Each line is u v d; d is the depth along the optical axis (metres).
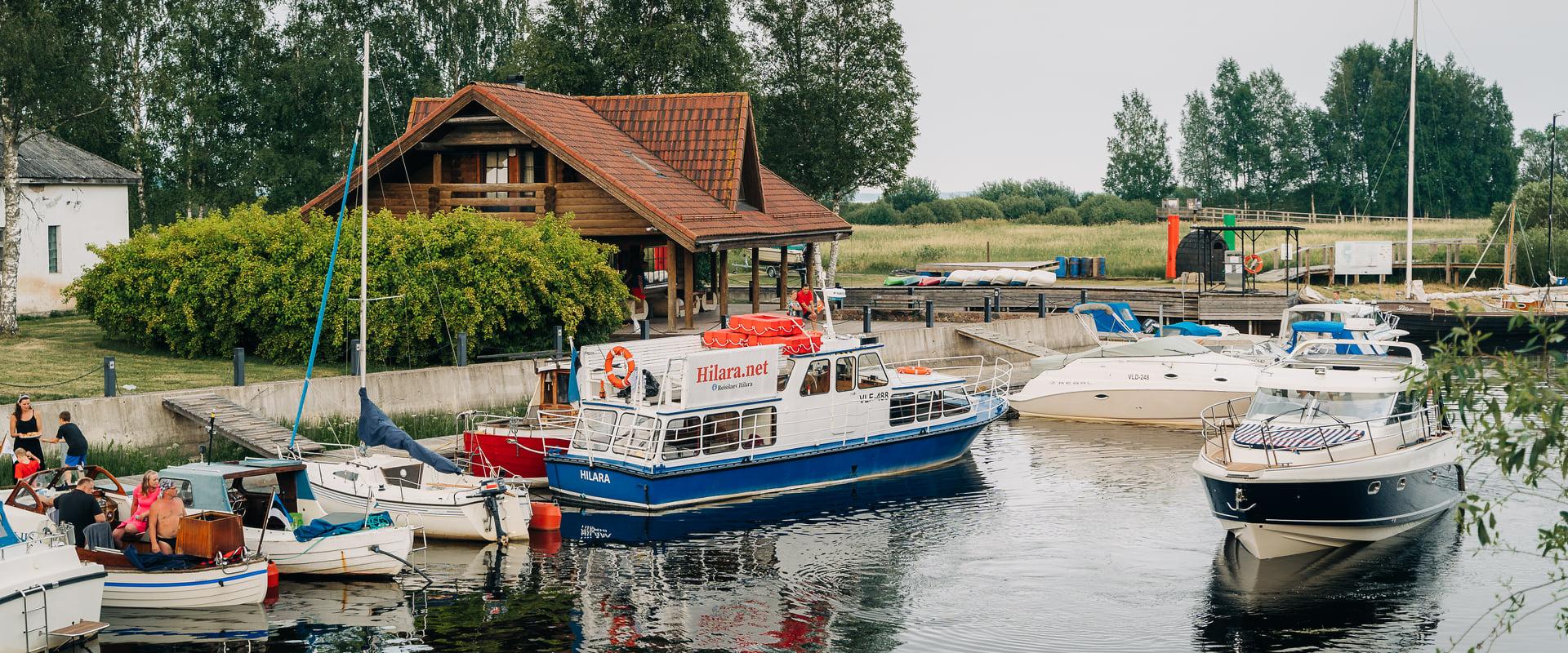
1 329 34.69
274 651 16.27
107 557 17.70
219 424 24.39
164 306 32.53
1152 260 68.62
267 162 49.69
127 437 24.34
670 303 37.66
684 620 17.61
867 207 113.31
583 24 52.38
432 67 55.22
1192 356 32.75
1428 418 22.19
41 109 33.38
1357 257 57.22
